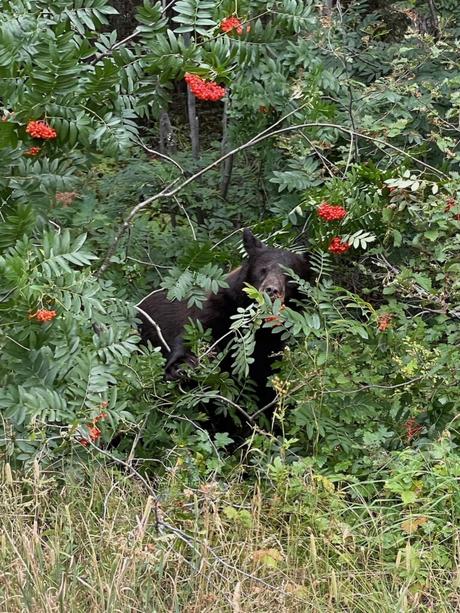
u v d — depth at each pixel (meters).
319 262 9.33
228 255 9.65
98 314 7.73
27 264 7.06
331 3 12.03
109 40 8.98
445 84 10.77
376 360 8.52
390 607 6.22
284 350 8.60
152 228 10.92
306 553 6.87
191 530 6.75
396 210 9.27
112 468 7.30
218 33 8.41
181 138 13.84
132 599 6.02
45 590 5.97
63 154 8.19
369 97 10.44
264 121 10.77
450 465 7.38
